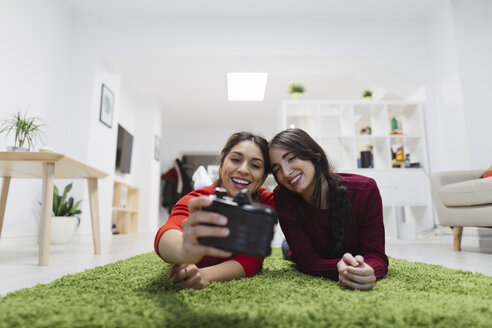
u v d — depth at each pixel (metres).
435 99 3.66
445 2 3.43
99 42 3.55
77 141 3.28
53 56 3.10
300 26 3.71
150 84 5.36
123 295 0.73
